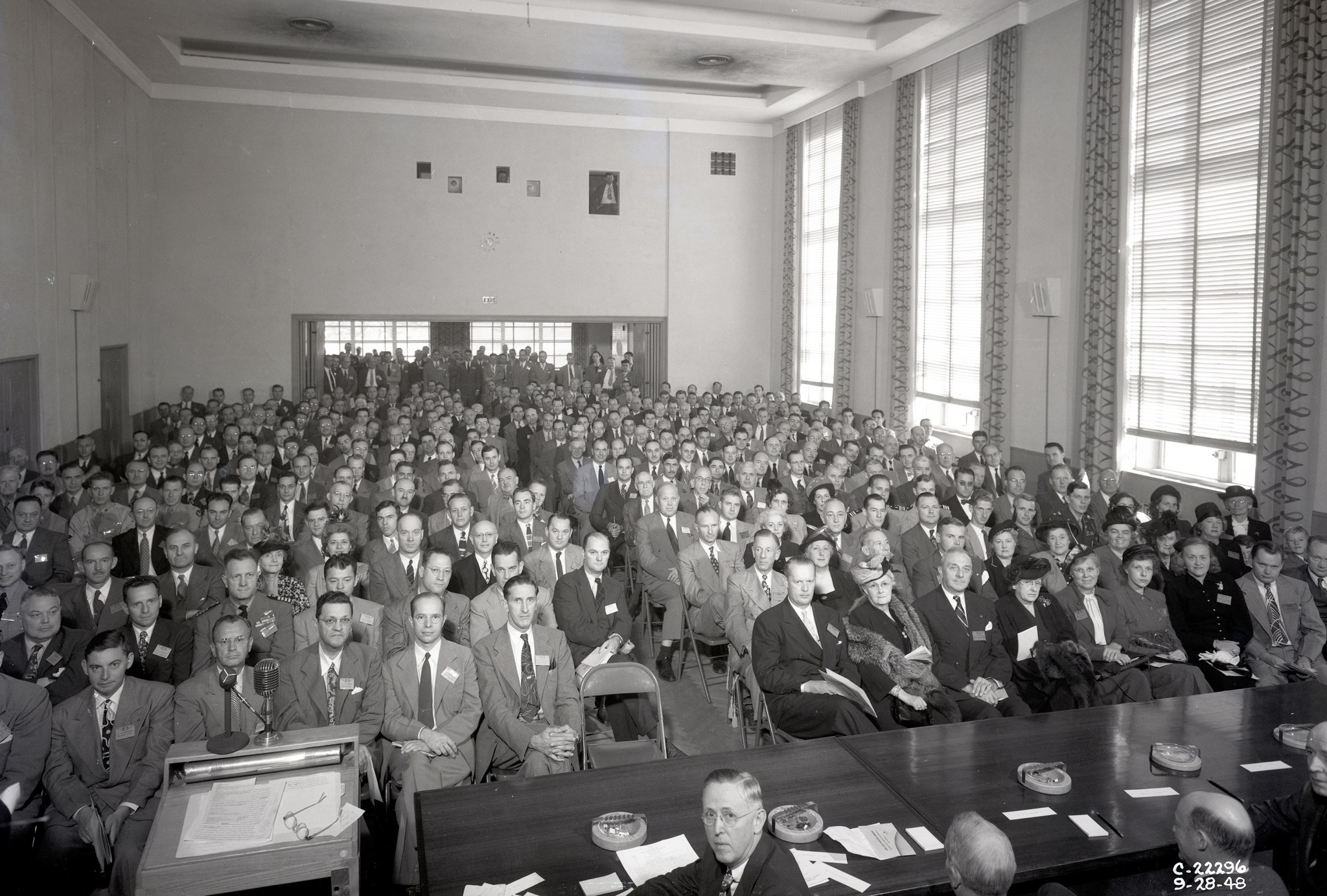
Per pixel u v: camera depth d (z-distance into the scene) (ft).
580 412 49.88
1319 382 26.12
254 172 55.26
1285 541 24.02
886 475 29.40
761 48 44.70
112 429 45.62
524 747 14.97
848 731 15.31
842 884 9.52
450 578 20.17
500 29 42.34
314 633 17.56
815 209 57.47
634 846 10.26
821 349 57.36
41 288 35.06
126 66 47.65
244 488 30.60
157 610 16.87
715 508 29.50
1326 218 25.85
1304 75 26.18
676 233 61.62
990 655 17.92
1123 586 20.07
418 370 61.26
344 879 9.94
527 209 59.47
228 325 55.62
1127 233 33.22
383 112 56.85
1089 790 11.55
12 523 24.80
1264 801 11.23
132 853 12.56
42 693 13.82
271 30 43.27
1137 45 32.71
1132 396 33.42
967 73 41.70
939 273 44.42
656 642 25.84
